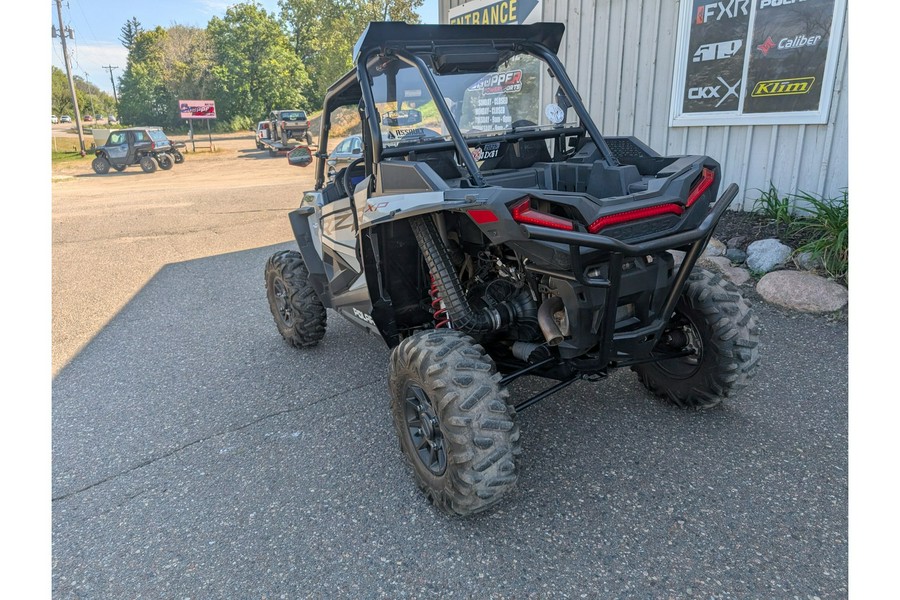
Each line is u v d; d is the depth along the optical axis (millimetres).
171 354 4883
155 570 2443
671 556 2316
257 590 2297
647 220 2334
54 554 2564
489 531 2518
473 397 2342
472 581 2258
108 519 2797
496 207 2246
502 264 2814
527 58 3291
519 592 2191
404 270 3230
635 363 2900
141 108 63250
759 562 2258
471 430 2320
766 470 2795
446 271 2725
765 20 5516
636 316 2617
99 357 4918
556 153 3365
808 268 4965
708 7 5961
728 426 3180
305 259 4145
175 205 14172
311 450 3275
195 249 9008
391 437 3346
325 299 4137
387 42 2908
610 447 3057
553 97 3357
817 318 4414
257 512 2770
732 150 6133
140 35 73250
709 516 2521
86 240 10156
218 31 62750
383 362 4426
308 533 2600
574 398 3568
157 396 4113
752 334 2963
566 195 2264
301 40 68500
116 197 16688
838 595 2082
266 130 33906
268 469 3121
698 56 6164
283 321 4781
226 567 2432
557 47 3408
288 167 25406
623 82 7117
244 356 4730
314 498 2844
